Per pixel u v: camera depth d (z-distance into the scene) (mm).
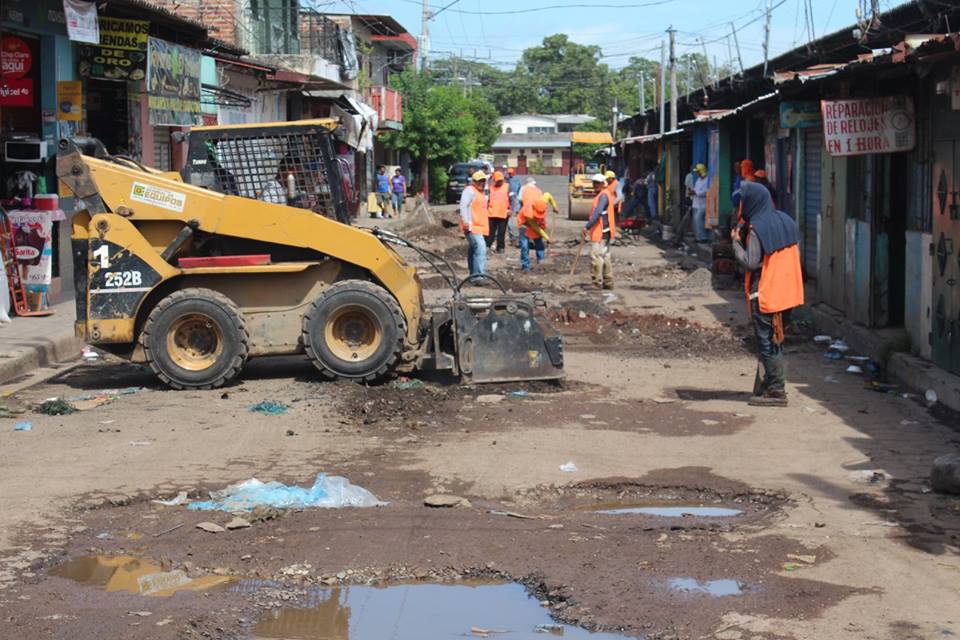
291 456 8930
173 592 6105
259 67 28797
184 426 9961
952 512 7375
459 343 11586
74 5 16156
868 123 12992
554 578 6207
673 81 49562
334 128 12406
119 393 11492
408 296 11953
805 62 23734
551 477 8344
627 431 9766
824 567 6328
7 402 11133
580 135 70812
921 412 10555
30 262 16281
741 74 29281
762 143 26984
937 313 11766
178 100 20828
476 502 7773
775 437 9555
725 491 8000
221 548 6766
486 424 10023
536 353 11695
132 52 18734
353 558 6594
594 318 16531
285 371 12562
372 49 56219
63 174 11594
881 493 7848
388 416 10320
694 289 20438
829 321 15703
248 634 5621
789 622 5543
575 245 30672
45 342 13719
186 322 11594
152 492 7922
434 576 6363
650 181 44500
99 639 5422
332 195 12398
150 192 11633
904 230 14328
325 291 11727
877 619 5570
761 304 10688
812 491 7930
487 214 20391
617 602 5859
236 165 12320
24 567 6453
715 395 11359
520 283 21000
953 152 11289
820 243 17531
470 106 71062
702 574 6246
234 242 11945
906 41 11383
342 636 5594
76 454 8961
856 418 10297
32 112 17859
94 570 6434
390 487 8086
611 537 6934
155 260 11617
